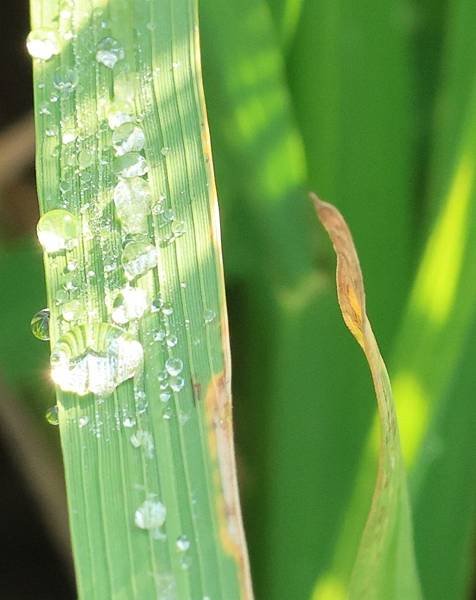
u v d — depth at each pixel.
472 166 0.18
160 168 0.16
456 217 0.18
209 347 0.16
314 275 0.20
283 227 0.20
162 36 0.16
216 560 0.15
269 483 0.20
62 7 0.16
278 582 0.19
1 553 0.23
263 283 0.20
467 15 0.20
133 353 0.16
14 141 0.22
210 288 0.16
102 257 0.16
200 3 0.19
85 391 0.16
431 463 0.19
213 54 0.19
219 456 0.15
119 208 0.16
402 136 0.20
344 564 0.18
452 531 0.19
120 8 0.16
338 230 0.16
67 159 0.16
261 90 0.19
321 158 0.20
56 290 0.16
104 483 0.15
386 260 0.20
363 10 0.20
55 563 0.23
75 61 0.16
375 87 0.20
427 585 0.19
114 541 0.15
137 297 0.16
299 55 0.20
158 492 0.15
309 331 0.20
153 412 0.16
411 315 0.18
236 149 0.19
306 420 0.20
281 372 0.20
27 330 0.20
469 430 0.19
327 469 0.20
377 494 0.16
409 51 0.20
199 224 0.16
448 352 0.18
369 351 0.16
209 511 0.15
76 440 0.15
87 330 0.16
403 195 0.20
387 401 0.16
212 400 0.16
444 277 0.18
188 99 0.16
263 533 0.20
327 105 0.20
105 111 0.16
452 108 0.20
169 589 0.15
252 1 0.19
